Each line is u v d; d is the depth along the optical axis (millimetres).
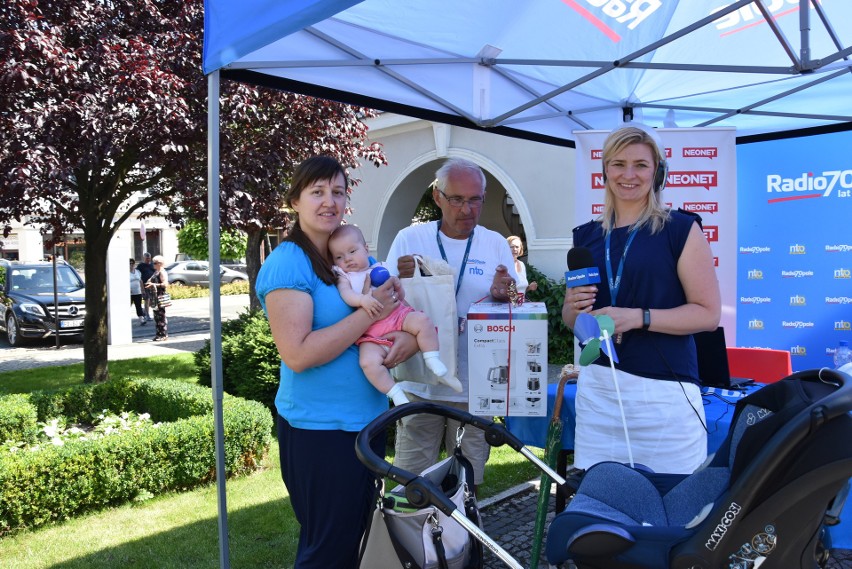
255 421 5375
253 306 11625
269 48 2920
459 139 12164
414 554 2016
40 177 5664
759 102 4824
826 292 5484
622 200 2520
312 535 2346
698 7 3506
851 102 4793
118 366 10688
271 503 4621
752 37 3914
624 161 2459
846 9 3545
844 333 5438
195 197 6863
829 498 1594
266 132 6824
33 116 5262
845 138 5324
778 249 5613
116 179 7523
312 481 2311
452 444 3459
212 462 5066
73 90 5551
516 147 11297
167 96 5625
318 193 2369
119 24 6191
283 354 2254
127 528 4227
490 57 3752
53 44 5387
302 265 2312
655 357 2436
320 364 2268
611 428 2502
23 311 13852
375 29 3160
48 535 4129
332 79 3400
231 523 4270
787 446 1506
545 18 3318
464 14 3115
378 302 2355
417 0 2932
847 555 3518
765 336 5711
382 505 2047
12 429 5664
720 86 4609
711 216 4508
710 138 4480
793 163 5500
